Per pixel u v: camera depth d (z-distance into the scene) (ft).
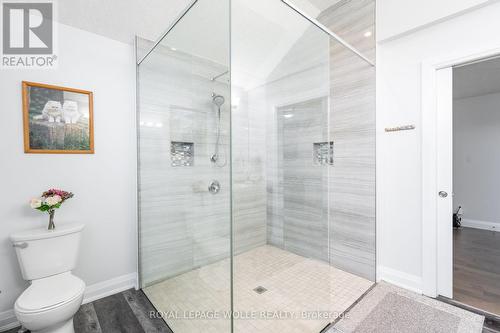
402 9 6.61
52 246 5.49
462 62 5.88
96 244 6.77
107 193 6.95
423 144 6.46
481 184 12.82
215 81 5.71
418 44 6.55
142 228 7.28
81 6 5.86
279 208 7.69
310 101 7.31
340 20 7.92
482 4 5.40
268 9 6.41
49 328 4.68
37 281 5.29
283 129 7.88
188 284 5.61
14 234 5.28
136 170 7.45
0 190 5.43
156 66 6.93
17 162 5.62
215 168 5.47
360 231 7.55
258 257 7.02
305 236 7.39
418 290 6.68
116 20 6.46
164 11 6.48
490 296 6.33
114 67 7.02
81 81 6.47
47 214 5.98
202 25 5.80
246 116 7.33
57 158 6.14
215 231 5.17
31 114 5.78
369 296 6.52
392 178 7.14
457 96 12.99
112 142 7.02
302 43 7.20
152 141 7.02
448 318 5.53
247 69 7.21
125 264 7.29
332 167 8.18
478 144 12.91
